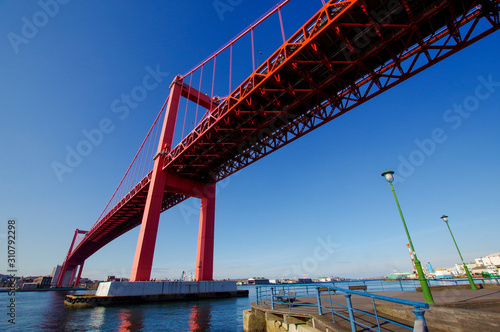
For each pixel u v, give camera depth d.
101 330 16.59
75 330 16.78
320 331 6.62
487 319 4.85
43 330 16.94
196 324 17.78
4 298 54.03
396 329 5.93
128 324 18.31
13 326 18.52
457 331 5.51
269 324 9.76
